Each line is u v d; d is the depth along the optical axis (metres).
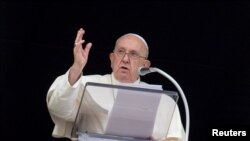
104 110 15.66
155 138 15.90
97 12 25.05
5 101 24.41
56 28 24.80
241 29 25.09
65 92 16.20
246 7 25.05
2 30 24.44
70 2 24.84
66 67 24.80
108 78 18.59
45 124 24.56
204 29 25.25
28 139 24.58
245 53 25.08
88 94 15.50
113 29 25.08
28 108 24.55
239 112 24.95
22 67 24.56
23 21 24.58
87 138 15.47
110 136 15.58
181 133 18.30
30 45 24.64
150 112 15.38
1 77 24.41
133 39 18.31
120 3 25.12
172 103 15.70
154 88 15.50
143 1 25.20
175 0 25.20
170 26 25.30
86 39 25.02
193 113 25.11
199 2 25.19
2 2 24.44
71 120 16.81
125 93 15.14
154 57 25.34
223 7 25.12
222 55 25.22
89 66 24.89
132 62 18.09
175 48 25.31
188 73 25.31
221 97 25.14
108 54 24.97
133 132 15.66
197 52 25.31
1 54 24.42
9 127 24.42
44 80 24.66
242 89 25.03
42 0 24.69
